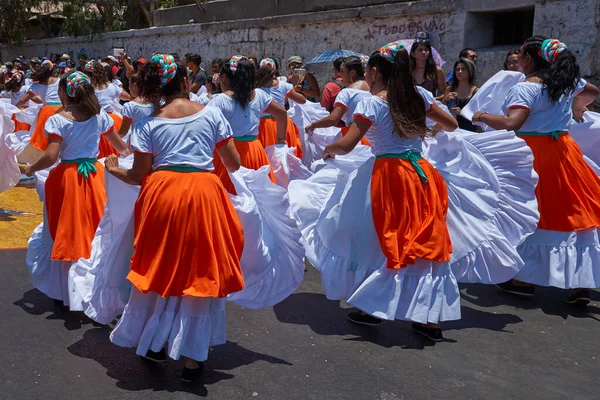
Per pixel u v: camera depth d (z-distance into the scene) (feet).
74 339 14.29
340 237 14.98
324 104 27.22
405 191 14.11
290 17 46.06
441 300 14.29
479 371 13.26
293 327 15.37
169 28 59.57
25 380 12.35
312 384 12.50
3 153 24.12
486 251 15.64
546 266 17.03
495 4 32.83
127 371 12.82
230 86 18.49
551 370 13.42
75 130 15.33
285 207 14.53
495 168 16.34
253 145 18.86
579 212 16.75
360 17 40.47
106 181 13.12
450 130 15.02
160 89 12.39
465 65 22.38
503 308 17.07
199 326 12.04
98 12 82.12
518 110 16.35
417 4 36.60
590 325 16.02
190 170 12.09
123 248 12.96
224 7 56.18
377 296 14.26
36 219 24.98
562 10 29.89
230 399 11.82
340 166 15.65
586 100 18.01
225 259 12.02
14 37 90.53
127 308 12.31
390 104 13.93
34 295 16.99
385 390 12.33
